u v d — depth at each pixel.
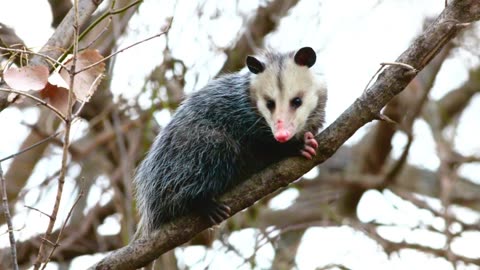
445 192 9.52
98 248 9.48
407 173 11.80
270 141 5.94
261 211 10.16
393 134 10.03
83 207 9.62
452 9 5.01
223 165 5.91
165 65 8.28
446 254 8.97
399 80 5.02
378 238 9.17
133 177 7.70
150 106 8.57
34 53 4.54
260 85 6.22
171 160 5.93
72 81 4.25
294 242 9.73
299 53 6.39
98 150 9.57
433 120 10.38
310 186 10.98
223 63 8.91
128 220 8.22
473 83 11.86
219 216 5.56
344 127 5.19
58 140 9.01
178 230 5.58
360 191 10.56
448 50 9.62
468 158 10.76
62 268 9.58
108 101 9.13
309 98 6.22
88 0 5.47
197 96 6.23
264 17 9.30
